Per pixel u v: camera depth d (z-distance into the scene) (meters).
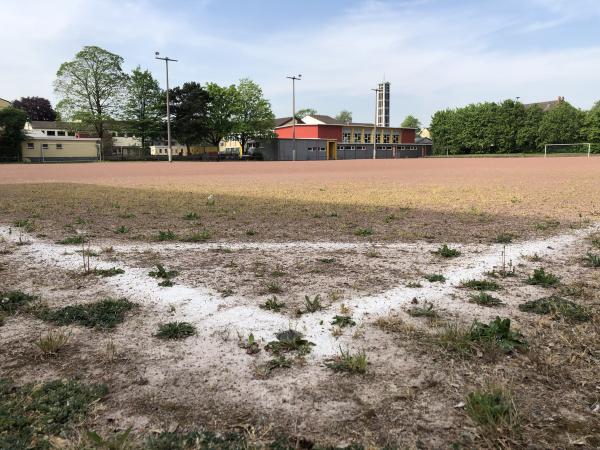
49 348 2.66
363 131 81.44
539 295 3.58
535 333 2.84
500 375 2.31
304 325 3.02
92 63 59.19
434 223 7.07
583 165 30.86
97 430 1.91
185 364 2.50
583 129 69.44
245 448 1.76
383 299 3.53
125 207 9.18
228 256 4.99
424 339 2.77
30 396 2.16
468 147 78.88
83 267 4.54
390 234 6.20
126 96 61.97
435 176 20.28
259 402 2.12
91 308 3.34
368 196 11.17
